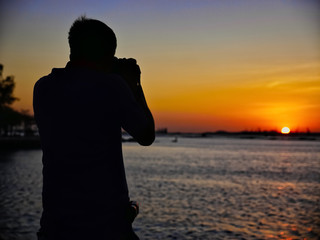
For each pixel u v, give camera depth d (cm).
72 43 164
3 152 8281
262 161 6612
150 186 2811
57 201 151
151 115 162
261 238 1259
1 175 3438
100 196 149
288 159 7444
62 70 164
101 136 152
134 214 160
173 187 2756
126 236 157
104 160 152
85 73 157
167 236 1250
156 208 1811
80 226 147
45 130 158
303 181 3381
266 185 3012
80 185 149
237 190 2642
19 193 2202
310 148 16212
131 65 169
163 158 7138
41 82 166
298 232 1351
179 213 1681
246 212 1750
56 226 150
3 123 11556
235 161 6475
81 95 153
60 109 155
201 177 3588
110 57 167
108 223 149
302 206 1959
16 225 1292
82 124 151
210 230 1357
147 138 158
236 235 1297
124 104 153
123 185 158
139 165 5181
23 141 9725
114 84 155
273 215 1688
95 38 161
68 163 151
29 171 3906
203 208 1838
